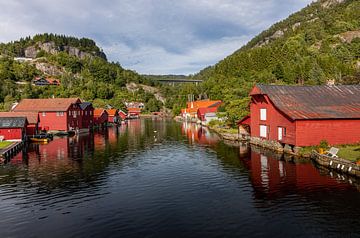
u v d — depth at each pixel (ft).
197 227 58.65
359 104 135.85
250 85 391.04
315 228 56.54
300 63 488.44
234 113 240.32
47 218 64.85
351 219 60.08
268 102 147.13
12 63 634.43
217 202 72.28
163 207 69.87
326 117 123.44
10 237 56.44
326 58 509.76
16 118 189.78
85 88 593.83
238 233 55.57
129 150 152.87
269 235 54.44
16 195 80.74
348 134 125.90
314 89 148.77
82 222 62.39
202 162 119.34
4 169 111.14
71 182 92.79
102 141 191.93
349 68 463.42
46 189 85.87
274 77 464.65
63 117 249.75
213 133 233.35
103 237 55.57
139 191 82.69
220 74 581.94
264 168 104.68
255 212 65.05
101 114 336.08
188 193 79.92
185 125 331.77
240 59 574.97
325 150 116.16
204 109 360.07
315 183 84.23
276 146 139.33
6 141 178.40
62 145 174.70
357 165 86.79
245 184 86.53
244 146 159.12
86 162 122.83
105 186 88.02
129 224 60.90
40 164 119.55
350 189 77.82
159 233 56.59
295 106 135.23
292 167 104.17
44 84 597.52
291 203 69.62
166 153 142.51
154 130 270.05
